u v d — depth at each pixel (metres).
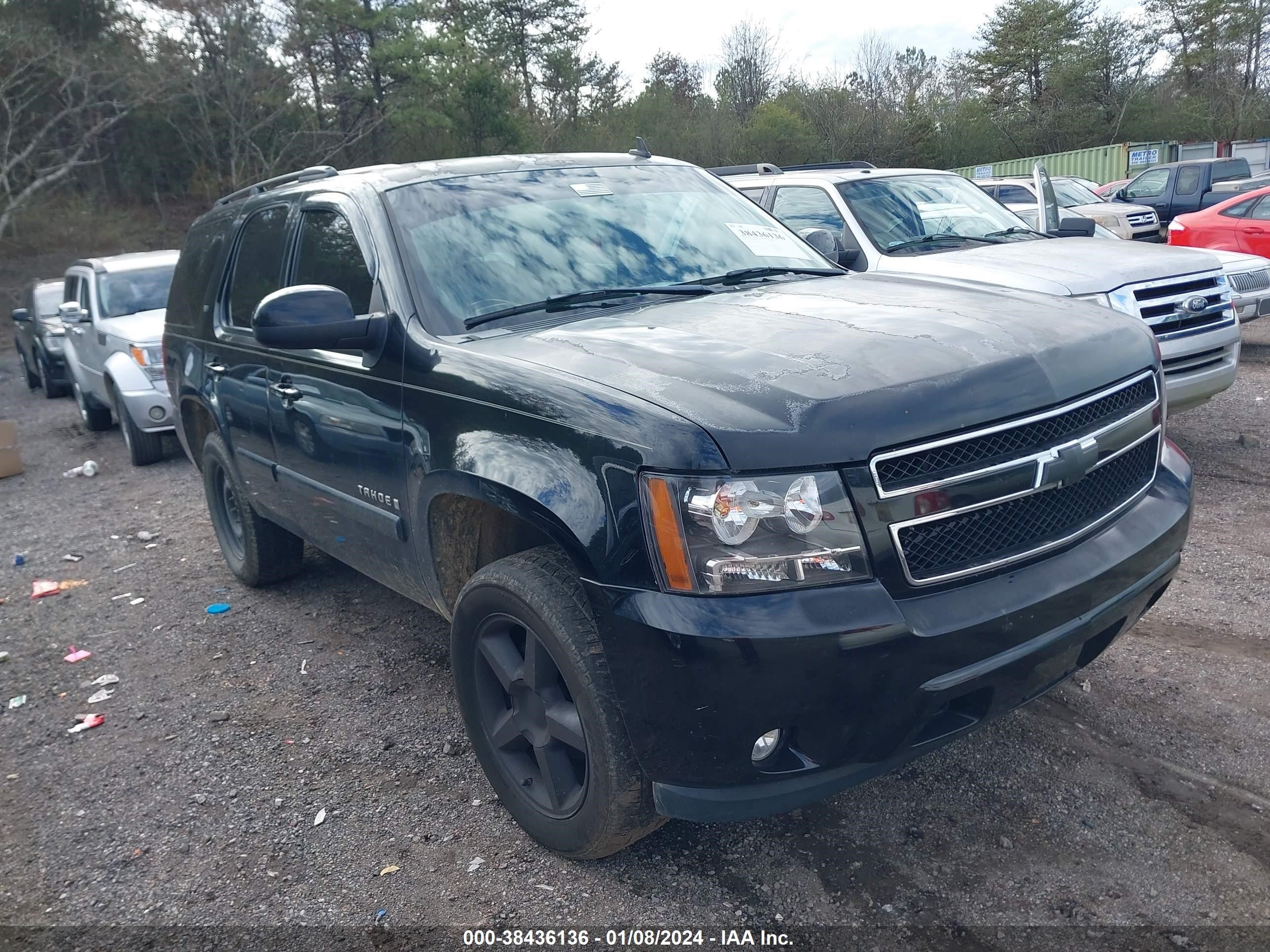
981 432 2.45
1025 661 2.47
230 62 30.08
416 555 3.33
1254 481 5.99
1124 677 3.77
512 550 3.22
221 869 3.05
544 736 2.89
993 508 2.48
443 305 3.31
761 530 2.29
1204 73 49.91
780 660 2.25
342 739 3.79
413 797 3.37
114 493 8.23
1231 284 9.01
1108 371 2.78
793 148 40.47
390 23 33.12
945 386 2.47
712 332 2.91
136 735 3.96
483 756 3.13
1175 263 6.08
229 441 4.77
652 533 2.35
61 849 3.22
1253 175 20.84
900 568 2.35
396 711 3.98
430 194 3.70
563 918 2.72
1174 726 3.41
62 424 12.08
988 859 2.82
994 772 3.22
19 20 27.34
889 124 40.75
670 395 2.47
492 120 34.78
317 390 3.77
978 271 6.19
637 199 4.01
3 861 3.19
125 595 5.62
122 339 9.03
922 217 7.34
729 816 2.47
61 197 32.16
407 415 3.18
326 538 4.09
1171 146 32.12
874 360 2.57
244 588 5.55
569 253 3.62
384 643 4.66
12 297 26.14
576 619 2.61
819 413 2.35
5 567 6.38
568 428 2.55
